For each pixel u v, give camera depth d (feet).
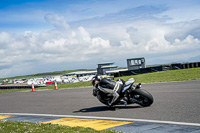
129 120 21.35
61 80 226.38
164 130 17.03
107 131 17.63
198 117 20.17
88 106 32.65
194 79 53.52
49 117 27.53
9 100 54.44
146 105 26.73
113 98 27.30
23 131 19.86
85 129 18.70
